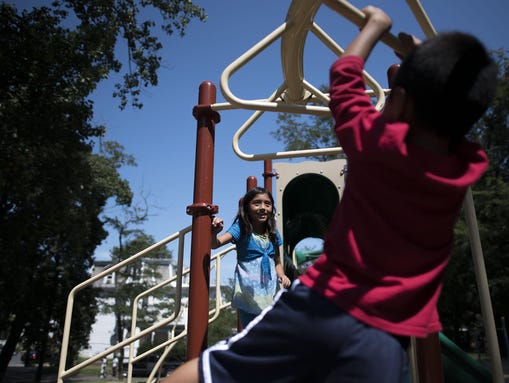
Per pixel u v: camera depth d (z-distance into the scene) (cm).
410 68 96
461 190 93
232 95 206
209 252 217
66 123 1076
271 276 259
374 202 96
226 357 94
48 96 998
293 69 218
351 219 98
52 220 1441
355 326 89
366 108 102
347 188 104
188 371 96
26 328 2308
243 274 257
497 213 1518
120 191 2308
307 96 257
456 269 1636
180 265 281
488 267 1565
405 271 93
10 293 1712
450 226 98
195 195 222
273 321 95
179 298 278
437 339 190
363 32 116
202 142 228
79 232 1978
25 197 1284
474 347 2930
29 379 2502
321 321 90
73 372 273
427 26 158
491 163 1889
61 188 1317
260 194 277
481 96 94
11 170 1038
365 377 86
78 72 1043
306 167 381
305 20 187
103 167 2258
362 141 96
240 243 267
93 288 2550
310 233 492
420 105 94
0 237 1424
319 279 96
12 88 957
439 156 94
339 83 108
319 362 90
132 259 295
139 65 1191
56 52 1001
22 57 972
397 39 126
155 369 396
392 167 93
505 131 1930
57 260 2189
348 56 111
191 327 204
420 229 93
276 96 241
